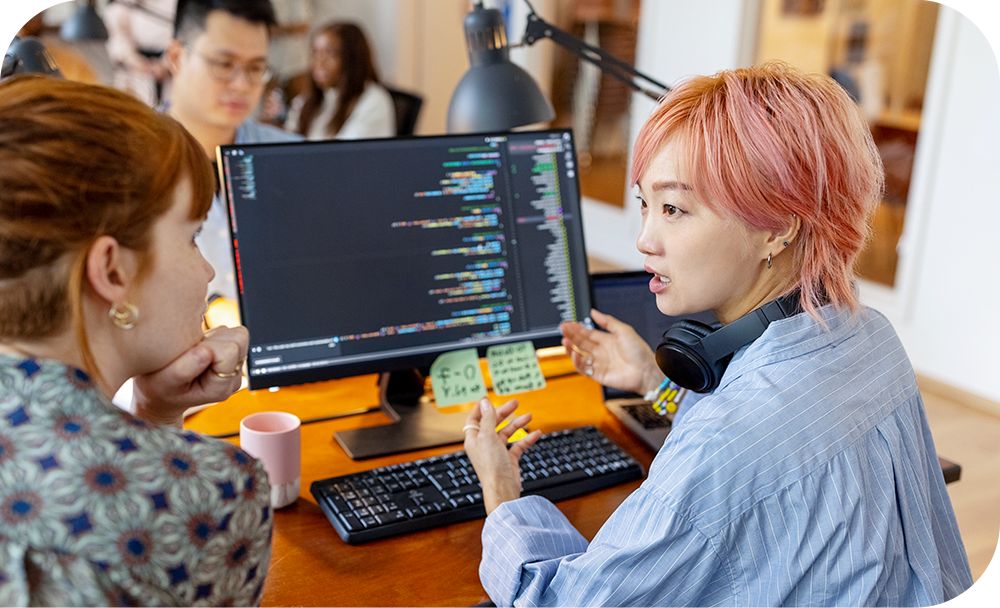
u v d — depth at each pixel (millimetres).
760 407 1005
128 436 776
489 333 1546
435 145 1493
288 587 1109
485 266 1534
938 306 3254
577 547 1145
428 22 4836
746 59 3875
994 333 3070
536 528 1134
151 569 751
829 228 1052
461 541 1229
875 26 3449
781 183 1007
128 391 1425
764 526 973
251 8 2512
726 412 1006
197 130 2625
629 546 974
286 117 4270
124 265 812
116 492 747
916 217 3275
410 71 4871
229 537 798
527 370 1565
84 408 770
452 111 1790
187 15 2512
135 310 817
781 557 975
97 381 828
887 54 3420
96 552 729
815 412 1016
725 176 1009
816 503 981
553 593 1043
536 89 1798
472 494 1298
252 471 827
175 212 831
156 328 858
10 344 785
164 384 1009
